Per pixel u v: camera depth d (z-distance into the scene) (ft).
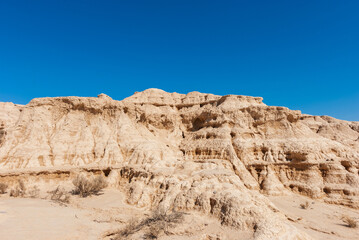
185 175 131.13
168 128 244.63
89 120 204.33
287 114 209.56
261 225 80.18
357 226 112.78
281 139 196.95
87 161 179.73
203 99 275.39
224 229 85.05
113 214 111.24
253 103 240.73
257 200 107.86
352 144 238.68
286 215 119.34
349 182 156.15
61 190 149.18
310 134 204.33
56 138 183.73
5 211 106.01
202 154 193.36
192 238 82.84
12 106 233.96
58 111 200.95
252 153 192.54
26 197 135.13
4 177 146.30
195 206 104.01
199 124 244.01
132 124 213.87
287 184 169.37
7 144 170.81
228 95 240.73
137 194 130.11
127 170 164.86
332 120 317.83
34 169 156.76
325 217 125.08
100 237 87.51
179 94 294.87
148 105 258.37
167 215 99.45
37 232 85.25
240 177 168.96
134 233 89.66
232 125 216.13
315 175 165.89
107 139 193.98
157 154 180.04
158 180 131.44
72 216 106.32
